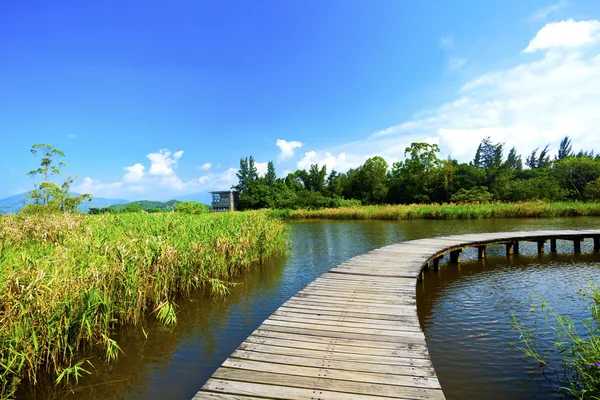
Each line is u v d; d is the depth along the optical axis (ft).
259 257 34.24
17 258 15.79
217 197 187.62
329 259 35.78
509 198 108.78
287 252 40.01
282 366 10.52
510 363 13.87
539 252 38.42
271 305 21.24
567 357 14.11
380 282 20.72
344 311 15.56
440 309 20.57
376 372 10.14
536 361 13.98
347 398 8.82
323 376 9.93
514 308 20.34
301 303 16.74
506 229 55.67
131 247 20.06
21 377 12.49
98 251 18.94
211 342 16.17
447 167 124.77
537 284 25.48
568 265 32.04
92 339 15.67
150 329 17.63
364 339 12.51
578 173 111.75
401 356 11.18
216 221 33.30
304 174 186.09
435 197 129.90
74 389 12.44
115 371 13.64
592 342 12.01
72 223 26.48
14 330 12.44
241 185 195.83
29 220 26.14
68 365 13.91
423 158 130.00
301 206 121.29
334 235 56.44
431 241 36.60
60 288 14.42
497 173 117.29
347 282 20.74
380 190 147.13
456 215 78.74
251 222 35.22
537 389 12.00
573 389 11.60
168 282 21.70
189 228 28.07
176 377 13.21
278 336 12.80
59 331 13.65
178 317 19.29
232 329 17.63
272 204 140.97
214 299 22.41
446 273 30.04
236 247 28.66
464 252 40.24
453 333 16.96
